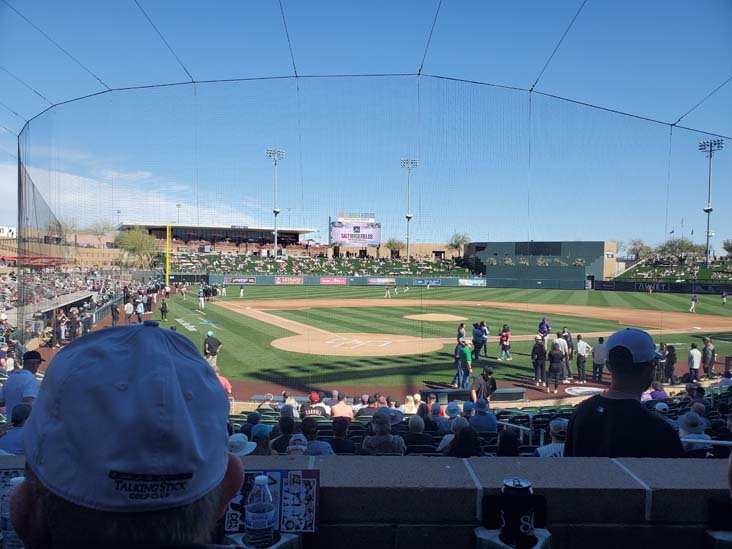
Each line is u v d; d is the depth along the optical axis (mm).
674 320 30328
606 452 2699
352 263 52188
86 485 900
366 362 18266
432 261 50062
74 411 923
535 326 27438
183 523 951
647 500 2152
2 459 2318
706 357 17281
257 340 22016
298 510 2154
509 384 16266
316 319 28906
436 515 2160
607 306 37312
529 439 8367
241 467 1194
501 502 2049
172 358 1034
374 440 5879
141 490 904
